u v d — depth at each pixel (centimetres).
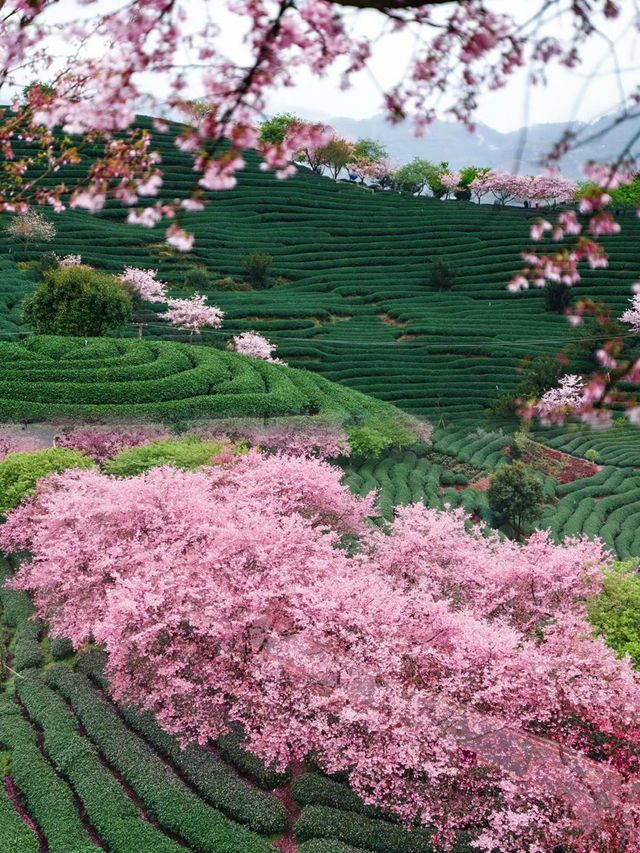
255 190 9494
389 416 4078
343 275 7419
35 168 7612
